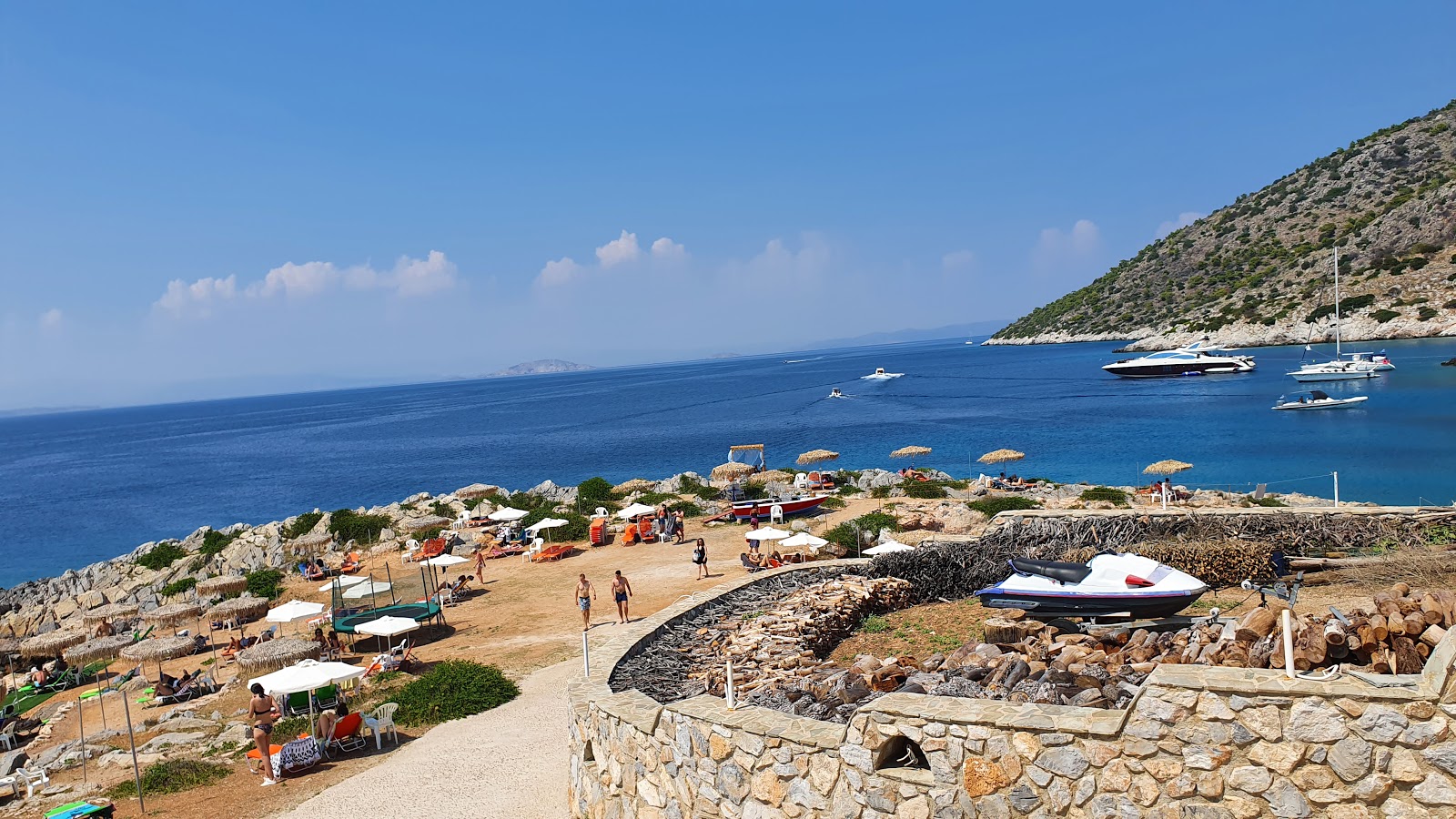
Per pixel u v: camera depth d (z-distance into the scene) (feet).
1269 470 183.21
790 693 35.45
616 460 307.99
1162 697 22.17
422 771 50.01
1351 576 56.95
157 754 58.34
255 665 74.69
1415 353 407.03
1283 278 611.06
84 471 483.92
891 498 141.08
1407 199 600.80
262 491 319.88
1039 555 71.05
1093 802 22.81
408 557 127.34
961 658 38.60
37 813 50.11
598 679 41.81
